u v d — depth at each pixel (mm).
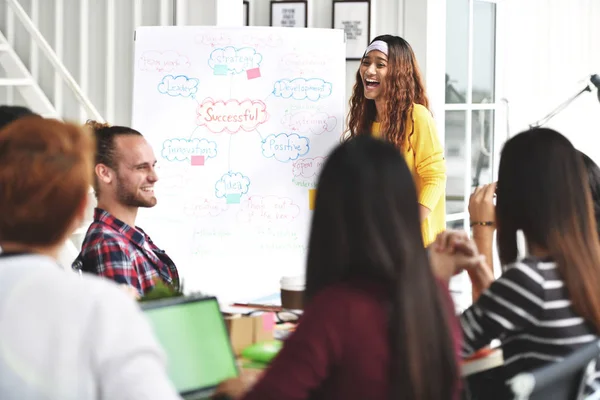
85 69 5816
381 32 6113
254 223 4887
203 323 2010
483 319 2236
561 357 2242
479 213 2895
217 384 1967
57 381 1419
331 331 1647
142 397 1406
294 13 6062
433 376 1676
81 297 1459
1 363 1427
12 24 5898
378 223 1681
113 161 2953
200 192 4867
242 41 4879
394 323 1659
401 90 4801
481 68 6738
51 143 1547
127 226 2973
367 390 1655
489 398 2369
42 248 1550
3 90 5902
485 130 6855
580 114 8156
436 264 2406
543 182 2297
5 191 1519
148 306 1934
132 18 5754
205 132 4871
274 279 4879
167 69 4867
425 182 4785
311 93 4930
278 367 1656
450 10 6324
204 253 4859
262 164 4895
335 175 1710
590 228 2312
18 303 1448
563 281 2254
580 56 8156
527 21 7301
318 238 1718
